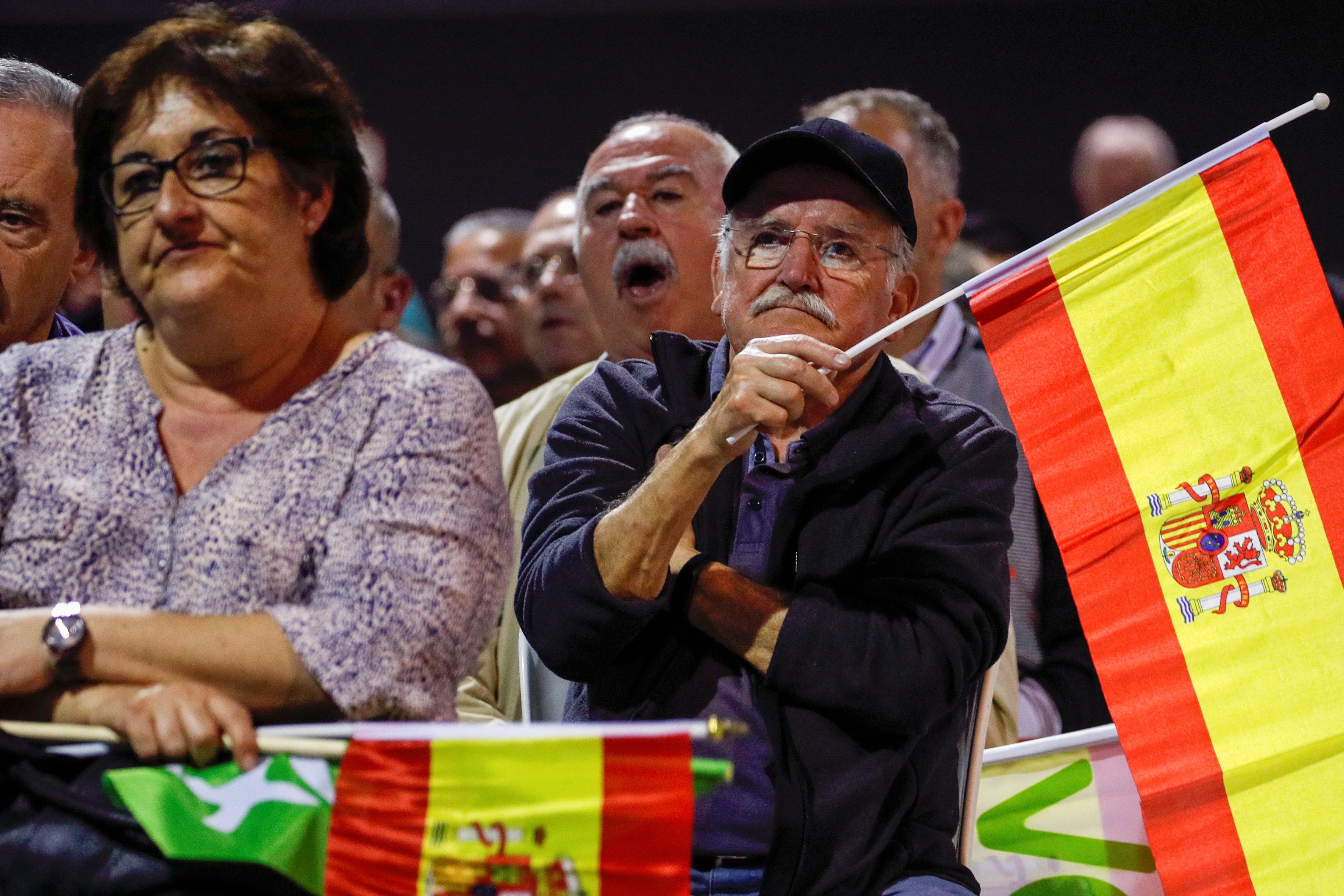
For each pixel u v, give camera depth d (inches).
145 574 280.7
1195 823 319.6
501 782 266.4
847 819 310.3
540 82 821.2
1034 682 480.1
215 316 285.4
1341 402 332.2
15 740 264.4
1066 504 334.3
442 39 818.8
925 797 329.4
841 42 811.4
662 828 265.1
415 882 261.3
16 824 260.2
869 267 341.4
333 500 283.1
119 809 257.6
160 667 265.6
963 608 321.4
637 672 331.0
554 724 269.1
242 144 287.3
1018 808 377.7
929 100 807.1
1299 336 334.3
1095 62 799.7
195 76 289.1
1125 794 374.9
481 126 820.0
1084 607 330.6
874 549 334.6
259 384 298.7
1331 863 314.7
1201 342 336.5
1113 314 338.6
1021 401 338.3
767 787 316.8
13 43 773.3
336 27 813.9
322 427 289.7
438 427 289.1
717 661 327.0
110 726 263.0
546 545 336.2
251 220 287.0
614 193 503.5
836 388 343.6
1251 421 333.1
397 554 278.2
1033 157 797.9
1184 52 794.8
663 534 311.0
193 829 252.5
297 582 280.1
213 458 291.3
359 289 597.9
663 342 366.0
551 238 642.2
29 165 394.6
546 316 634.2
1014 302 340.2
